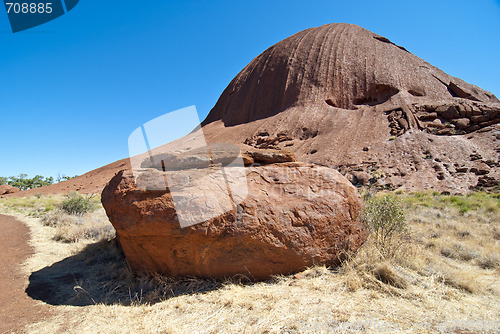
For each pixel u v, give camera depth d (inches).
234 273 158.2
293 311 122.3
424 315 122.3
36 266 205.6
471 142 1147.9
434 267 188.5
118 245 235.8
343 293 141.5
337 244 177.5
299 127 1625.2
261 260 157.6
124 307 134.0
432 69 2033.7
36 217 472.7
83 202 493.4
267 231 155.3
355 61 1936.5
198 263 155.3
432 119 1368.1
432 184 909.8
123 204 144.0
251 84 2230.6
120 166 1930.4
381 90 1760.6
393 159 1103.6
